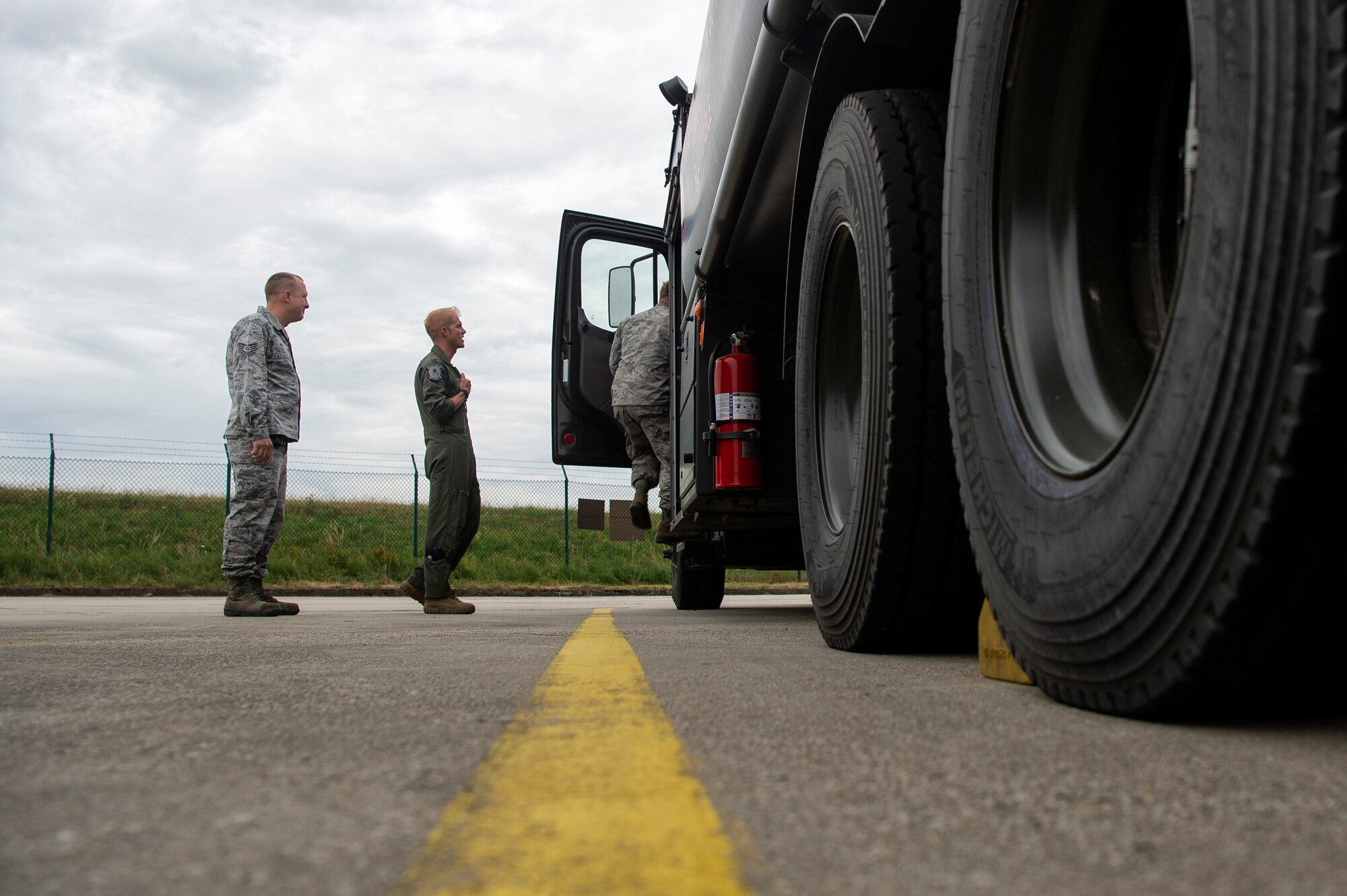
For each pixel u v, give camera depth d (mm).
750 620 4379
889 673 1652
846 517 2244
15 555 12016
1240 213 918
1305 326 839
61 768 878
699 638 2758
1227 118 945
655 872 561
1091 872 566
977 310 1530
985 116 1533
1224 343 932
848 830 652
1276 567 900
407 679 1644
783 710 1208
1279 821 681
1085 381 1328
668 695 1356
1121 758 898
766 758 901
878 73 2070
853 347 2404
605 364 6602
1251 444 899
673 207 4953
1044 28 1421
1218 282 944
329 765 888
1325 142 830
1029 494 1323
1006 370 1427
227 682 1616
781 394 3689
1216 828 661
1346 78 815
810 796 748
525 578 14625
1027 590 1312
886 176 1909
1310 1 854
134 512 16297
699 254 3830
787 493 3623
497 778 821
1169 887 541
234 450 5270
